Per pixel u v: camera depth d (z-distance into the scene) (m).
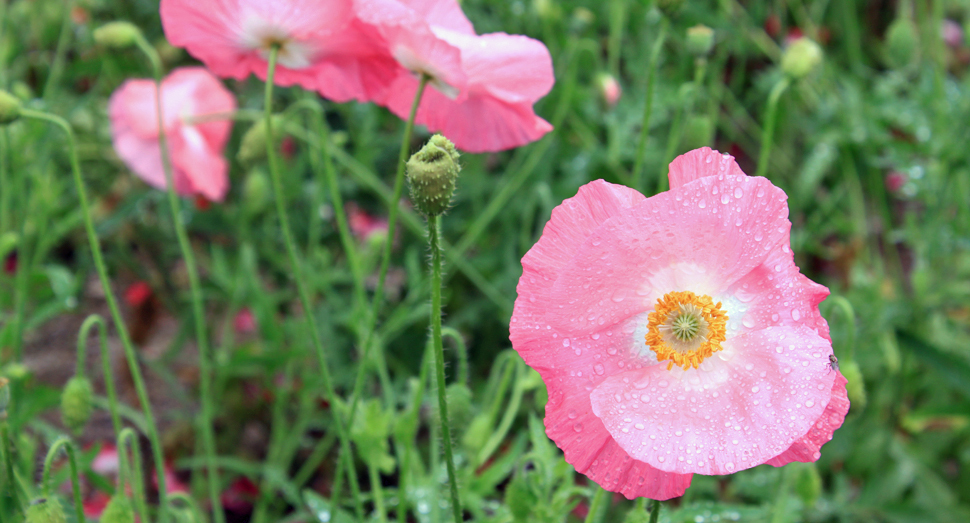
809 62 0.48
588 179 0.75
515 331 0.37
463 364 0.47
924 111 0.70
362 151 0.76
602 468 0.37
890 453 0.68
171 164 0.66
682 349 0.37
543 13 0.70
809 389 0.36
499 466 0.48
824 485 0.70
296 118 0.72
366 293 0.76
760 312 0.38
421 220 0.76
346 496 0.68
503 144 0.47
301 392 0.67
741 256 0.37
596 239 0.36
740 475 0.57
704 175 0.38
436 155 0.38
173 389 0.73
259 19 0.43
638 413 0.37
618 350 0.38
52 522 0.41
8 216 0.67
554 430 0.37
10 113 0.44
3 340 0.55
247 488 0.73
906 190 0.70
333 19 0.42
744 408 0.37
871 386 0.71
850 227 0.76
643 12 0.75
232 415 0.75
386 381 0.51
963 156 0.65
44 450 0.72
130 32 0.51
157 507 0.63
